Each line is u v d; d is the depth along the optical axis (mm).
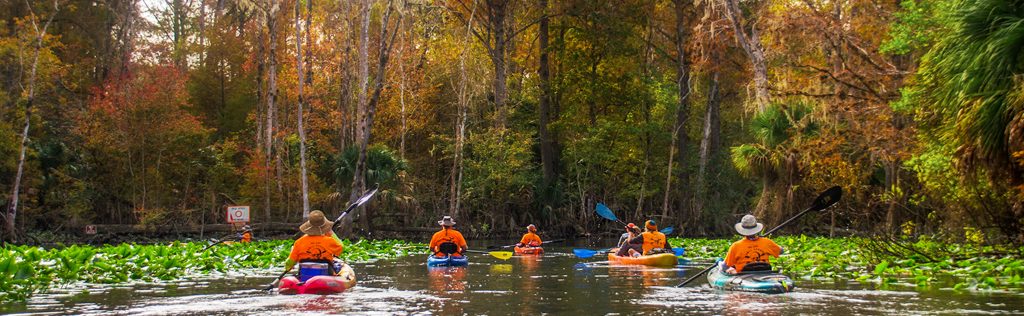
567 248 31000
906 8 20422
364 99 37219
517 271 17094
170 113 38969
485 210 44719
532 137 51312
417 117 46812
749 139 51844
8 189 34844
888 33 22453
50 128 37812
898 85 23031
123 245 18516
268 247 24719
